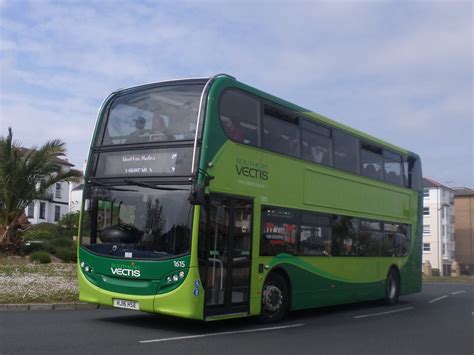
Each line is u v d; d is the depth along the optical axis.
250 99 11.52
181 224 9.88
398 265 17.78
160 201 10.15
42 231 31.94
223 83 10.74
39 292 13.91
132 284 10.18
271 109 12.16
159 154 10.41
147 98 10.95
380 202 16.72
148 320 11.70
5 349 8.00
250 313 11.13
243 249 11.00
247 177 11.16
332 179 14.23
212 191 10.20
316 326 12.13
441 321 13.91
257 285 11.33
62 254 25.16
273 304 11.95
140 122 10.84
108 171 10.90
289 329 11.38
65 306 13.26
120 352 8.06
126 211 10.47
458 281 43.53
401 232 18.08
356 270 15.19
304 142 13.23
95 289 10.59
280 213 12.13
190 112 10.40
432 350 9.62
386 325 12.81
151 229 10.12
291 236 12.50
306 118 13.41
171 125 10.48
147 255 10.05
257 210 11.39
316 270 13.37
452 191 98.44
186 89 10.63
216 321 12.02
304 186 13.05
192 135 10.21
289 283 12.50
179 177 10.08
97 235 10.75
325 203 13.87
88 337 9.24
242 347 9.02
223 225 10.46
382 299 17.38
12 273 17.17
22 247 26.19
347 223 14.82
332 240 14.11
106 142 11.14
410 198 18.80
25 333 9.41
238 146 10.98
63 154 26.14
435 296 23.05
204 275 9.91
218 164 10.38
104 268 10.49
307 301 13.08
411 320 13.95
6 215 25.19
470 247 100.56
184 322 11.60
